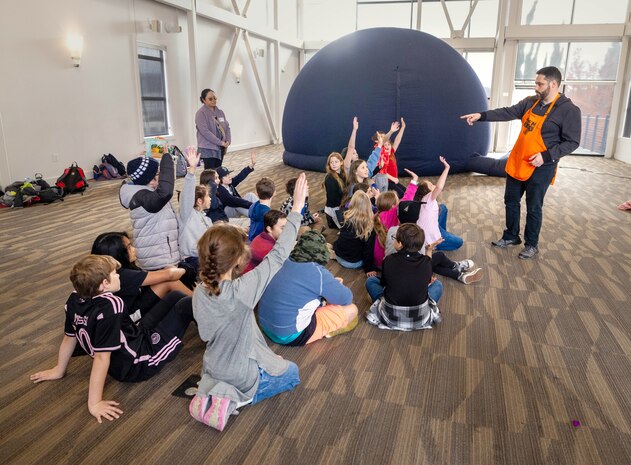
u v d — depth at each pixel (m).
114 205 6.10
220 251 1.73
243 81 12.91
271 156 11.49
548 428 1.89
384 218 3.77
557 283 3.44
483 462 1.72
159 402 2.07
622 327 2.75
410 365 2.35
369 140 8.27
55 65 7.21
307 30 16.11
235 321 1.84
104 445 1.81
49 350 2.52
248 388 1.95
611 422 1.93
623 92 11.76
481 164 8.51
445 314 2.93
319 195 6.68
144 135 9.59
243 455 1.75
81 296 1.99
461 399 2.08
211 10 10.72
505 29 12.20
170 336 2.24
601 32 11.59
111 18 8.22
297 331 2.45
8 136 6.61
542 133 3.76
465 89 8.43
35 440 1.84
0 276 3.58
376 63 8.22
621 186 7.79
